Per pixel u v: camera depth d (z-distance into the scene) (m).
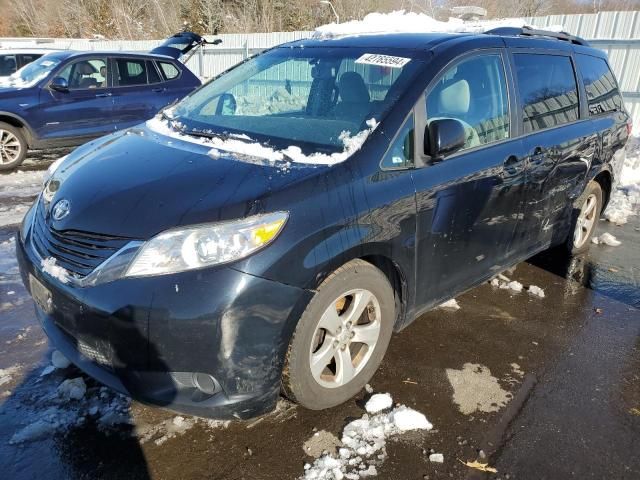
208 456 2.31
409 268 2.73
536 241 3.97
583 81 4.31
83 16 38.81
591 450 2.46
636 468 2.37
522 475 2.30
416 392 2.81
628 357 3.26
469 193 2.98
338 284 2.38
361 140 2.57
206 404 2.14
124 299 2.06
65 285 2.22
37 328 3.26
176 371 2.09
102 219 2.23
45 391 2.66
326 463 2.29
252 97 3.35
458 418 2.63
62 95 7.69
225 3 34.72
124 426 2.46
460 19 4.37
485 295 4.00
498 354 3.21
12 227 5.06
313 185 2.30
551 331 3.52
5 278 3.93
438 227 2.84
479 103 3.19
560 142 3.80
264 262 2.09
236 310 2.05
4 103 7.24
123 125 8.36
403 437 2.47
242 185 2.26
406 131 2.71
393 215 2.54
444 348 3.24
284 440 2.42
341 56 3.22
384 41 3.26
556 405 2.77
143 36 36.22
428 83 2.84
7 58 10.98
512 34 3.63
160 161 2.57
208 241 2.06
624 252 5.05
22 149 7.57
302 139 2.72
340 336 2.52
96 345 2.17
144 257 2.08
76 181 2.56
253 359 2.13
